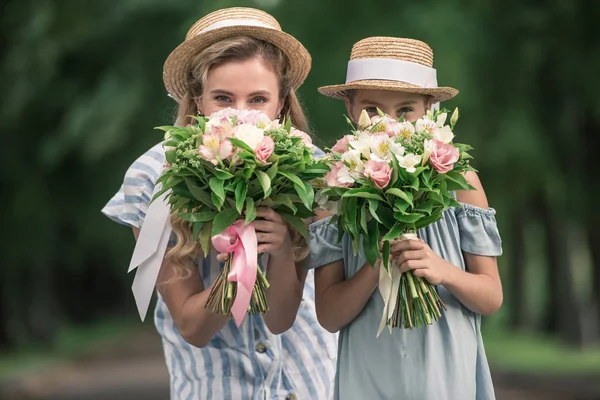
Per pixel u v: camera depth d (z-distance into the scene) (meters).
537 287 38.66
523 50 13.01
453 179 3.59
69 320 39.28
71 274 38.59
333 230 3.94
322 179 3.67
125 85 17.98
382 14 13.02
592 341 21.41
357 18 13.03
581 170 15.80
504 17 13.05
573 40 13.00
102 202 22.47
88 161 18.55
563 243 21.47
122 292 42.34
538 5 13.08
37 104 20.38
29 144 21.11
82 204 22.86
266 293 3.98
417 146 3.55
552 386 14.93
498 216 16.22
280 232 3.72
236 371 4.34
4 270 24.06
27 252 23.48
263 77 4.02
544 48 13.06
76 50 19.73
